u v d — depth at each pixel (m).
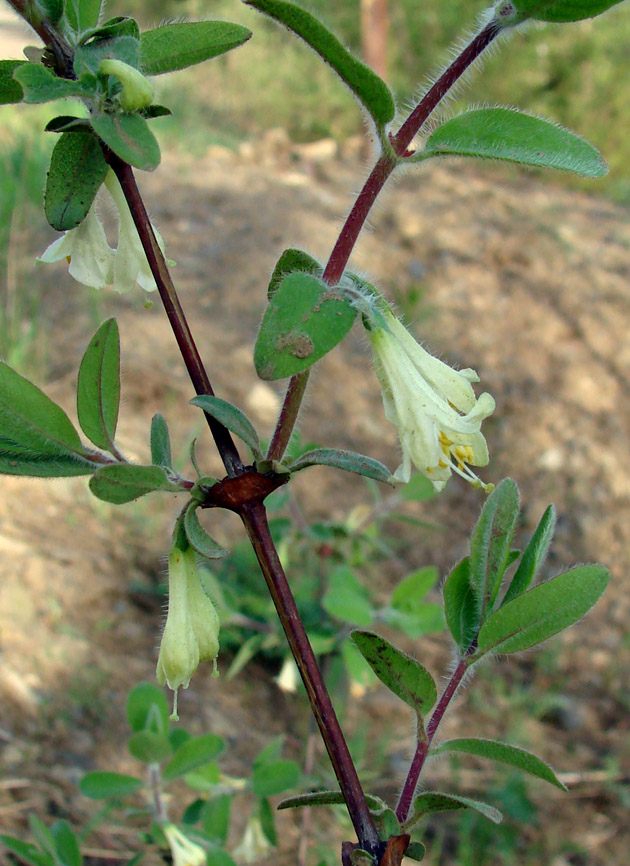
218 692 0.33
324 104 0.94
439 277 0.58
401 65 1.00
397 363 0.13
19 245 0.50
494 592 0.14
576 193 0.82
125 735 0.28
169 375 0.44
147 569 0.35
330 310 0.12
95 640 0.31
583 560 0.46
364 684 0.29
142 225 0.13
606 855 0.33
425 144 0.12
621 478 0.50
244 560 0.35
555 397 0.53
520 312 0.57
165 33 0.13
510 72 0.97
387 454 0.46
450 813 0.33
